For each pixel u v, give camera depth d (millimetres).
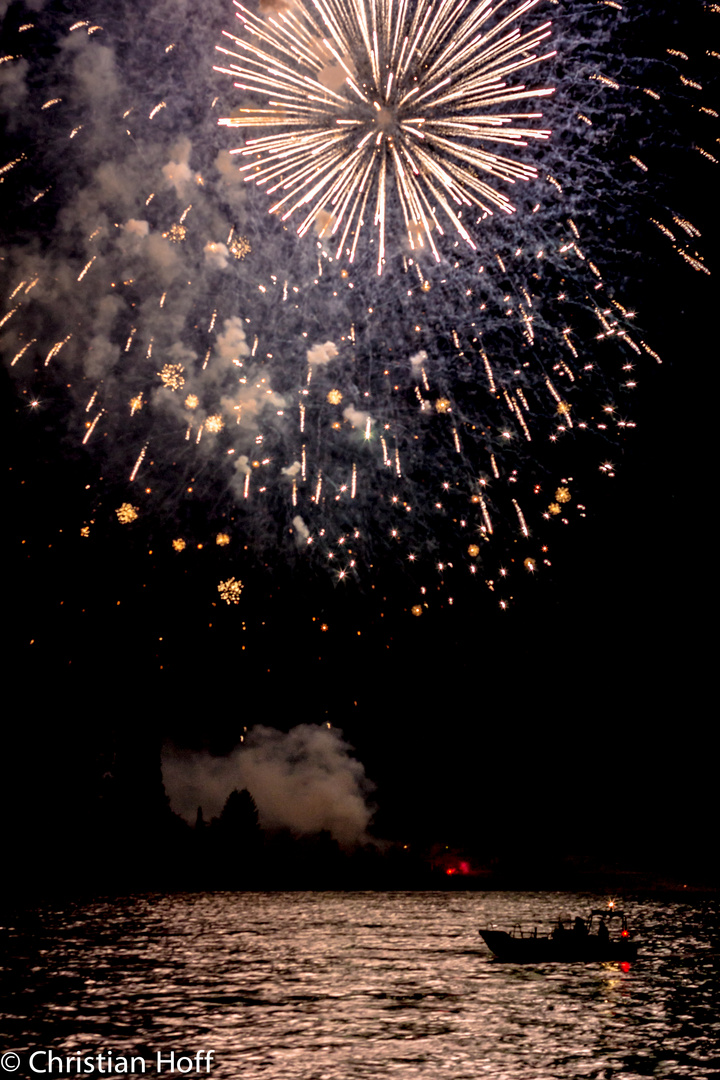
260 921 61031
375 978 39969
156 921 59969
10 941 49344
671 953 47906
